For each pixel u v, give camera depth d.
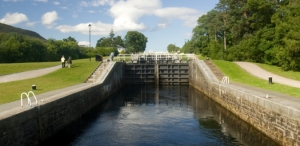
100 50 76.94
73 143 14.20
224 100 22.81
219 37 67.31
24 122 11.47
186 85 44.25
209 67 34.69
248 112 16.94
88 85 24.50
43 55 58.41
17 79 26.64
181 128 17.05
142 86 43.41
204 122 18.42
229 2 50.31
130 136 15.43
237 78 28.58
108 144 14.08
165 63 45.34
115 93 34.50
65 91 19.92
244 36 47.50
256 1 40.03
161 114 21.17
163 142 14.39
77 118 18.97
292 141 11.51
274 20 36.50
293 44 29.16
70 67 35.06
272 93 17.44
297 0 31.67
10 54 51.59
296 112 11.12
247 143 13.95
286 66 32.03
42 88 21.59
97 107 24.05
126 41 133.62
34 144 12.37
